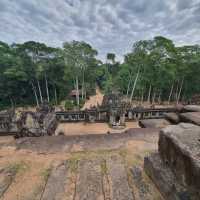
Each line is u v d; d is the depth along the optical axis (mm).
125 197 1483
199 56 25969
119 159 2180
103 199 1476
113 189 1603
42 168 2023
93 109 12156
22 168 2021
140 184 1652
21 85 32031
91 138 2863
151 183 1657
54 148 2533
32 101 33844
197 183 1052
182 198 1149
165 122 3828
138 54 23656
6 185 1710
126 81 32406
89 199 1481
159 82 27609
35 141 2787
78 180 1771
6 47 30922
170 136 1466
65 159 2227
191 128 1606
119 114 11227
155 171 1595
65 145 2627
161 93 34625
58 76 32375
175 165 1364
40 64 27906
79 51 24812
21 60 27844
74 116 11828
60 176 1853
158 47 23141
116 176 1813
